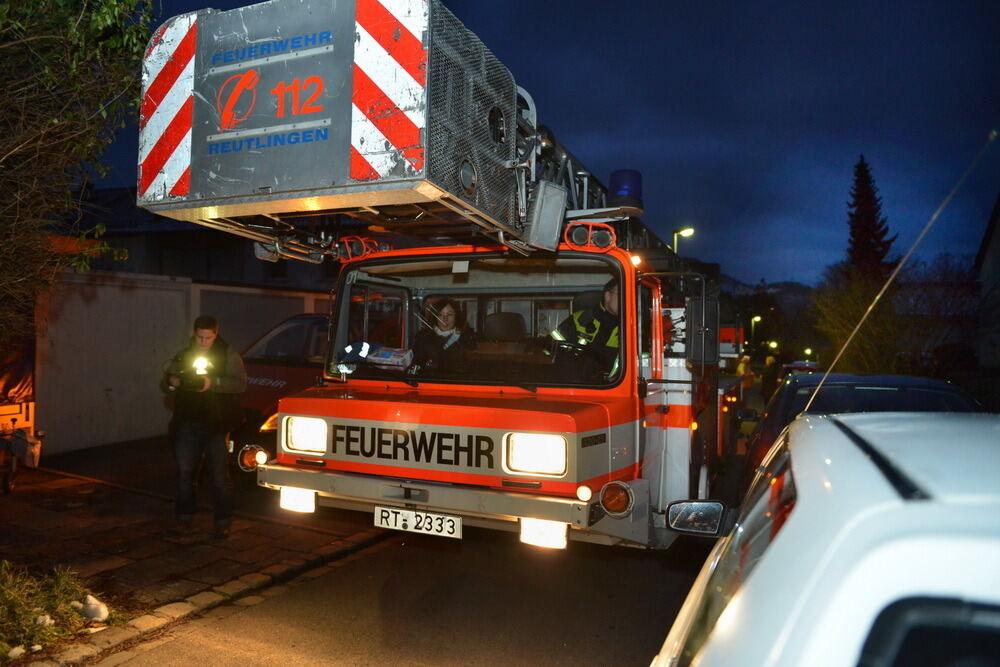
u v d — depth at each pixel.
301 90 3.63
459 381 4.97
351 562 5.74
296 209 3.86
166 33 3.99
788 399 5.93
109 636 4.13
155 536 6.05
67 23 3.68
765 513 1.61
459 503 4.07
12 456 7.27
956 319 22.23
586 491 3.82
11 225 3.76
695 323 4.75
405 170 3.38
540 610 4.79
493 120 4.00
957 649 0.96
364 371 5.29
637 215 4.93
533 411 4.03
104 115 3.93
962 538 0.93
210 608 4.70
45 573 5.05
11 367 7.03
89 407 9.98
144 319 10.83
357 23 3.51
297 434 4.76
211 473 5.93
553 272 4.99
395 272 5.43
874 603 0.93
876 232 56.09
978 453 1.27
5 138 3.74
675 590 5.20
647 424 4.95
